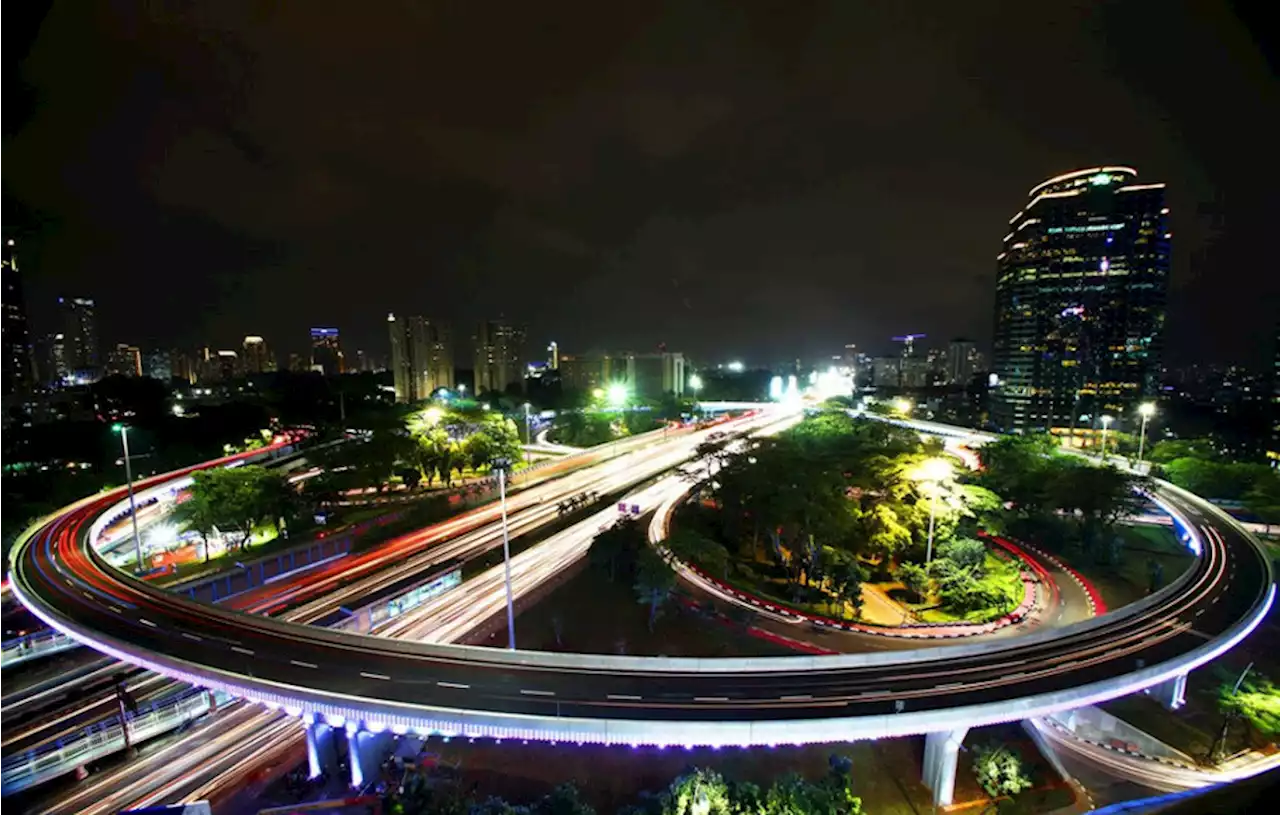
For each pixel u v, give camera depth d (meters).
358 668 38.75
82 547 62.44
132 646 40.88
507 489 95.81
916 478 64.50
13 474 86.50
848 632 50.97
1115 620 46.53
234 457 112.44
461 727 34.06
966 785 39.22
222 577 59.41
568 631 50.69
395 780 37.56
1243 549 63.03
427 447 94.56
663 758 39.66
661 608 53.97
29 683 48.62
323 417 155.12
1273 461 130.50
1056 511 80.75
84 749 39.56
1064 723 44.44
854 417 127.88
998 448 89.44
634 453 128.62
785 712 34.38
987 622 54.09
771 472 69.00
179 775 38.78
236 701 45.38
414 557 66.25
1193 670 49.81
